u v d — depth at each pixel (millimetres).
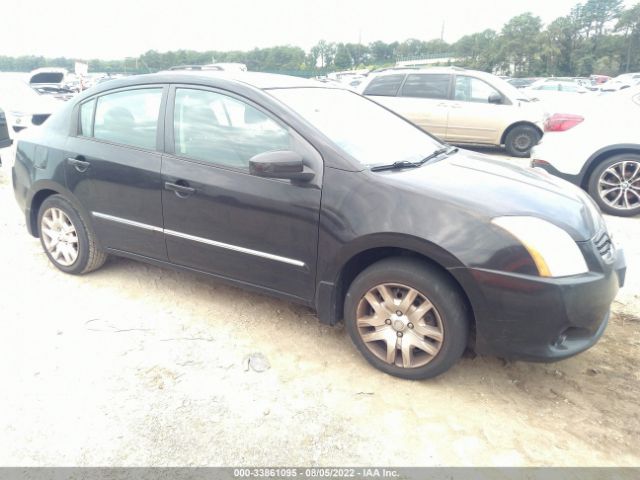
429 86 10414
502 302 2516
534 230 2537
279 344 3234
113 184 3545
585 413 2664
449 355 2691
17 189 4168
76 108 3838
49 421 2504
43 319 3439
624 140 5891
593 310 2586
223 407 2643
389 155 3176
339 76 37406
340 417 2594
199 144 3271
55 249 4094
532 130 9938
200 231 3270
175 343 3207
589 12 75125
